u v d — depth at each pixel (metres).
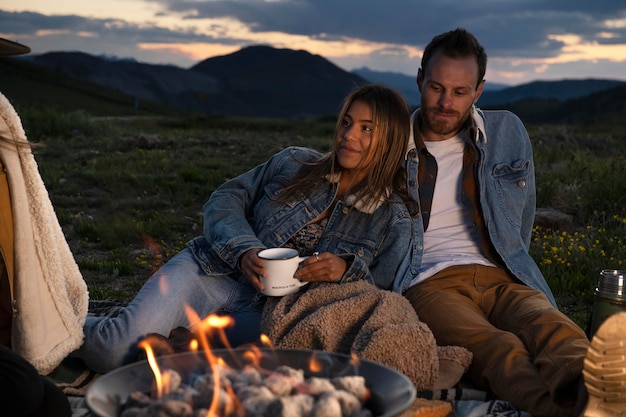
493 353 3.31
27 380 2.63
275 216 3.97
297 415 1.94
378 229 3.90
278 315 3.51
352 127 3.82
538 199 9.35
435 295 3.74
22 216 3.07
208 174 12.16
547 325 3.33
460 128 4.18
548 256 6.68
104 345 3.50
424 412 2.87
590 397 2.66
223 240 3.79
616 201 9.01
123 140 16.77
